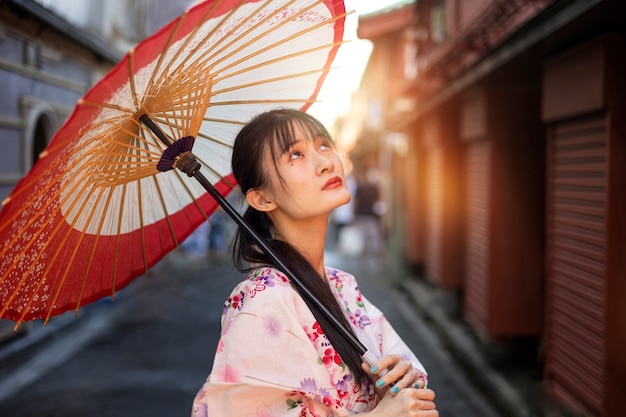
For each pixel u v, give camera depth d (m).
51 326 7.73
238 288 1.50
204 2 1.40
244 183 1.58
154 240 1.80
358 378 1.44
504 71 5.58
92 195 1.57
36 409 5.32
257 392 1.35
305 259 1.54
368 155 23.50
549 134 4.95
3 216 1.33
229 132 1.87
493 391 5.52
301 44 1.77
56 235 1.54
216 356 1.40
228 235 17.89
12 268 1.41
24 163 7.25
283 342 1.39
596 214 4.11
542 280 6.38
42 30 7.64
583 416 4.23
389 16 14.56
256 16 1.62
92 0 9.79
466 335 7.34
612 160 3.83
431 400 1.38
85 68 9.59
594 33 4.02
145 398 5.57
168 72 1.53
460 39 6.06
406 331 8.22
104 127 1.50
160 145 1.64
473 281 7.22
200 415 1.39
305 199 1.51
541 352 5.88
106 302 9.62
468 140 7.32
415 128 11.09
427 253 10.52
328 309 1.48
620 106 3.80
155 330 8.29
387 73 17.23
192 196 1.85
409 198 11.77
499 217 6.41
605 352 3.88
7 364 6.30
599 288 4.05
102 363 6.71
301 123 1.54
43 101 7.82
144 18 12.78
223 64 1.65
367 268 13.94
